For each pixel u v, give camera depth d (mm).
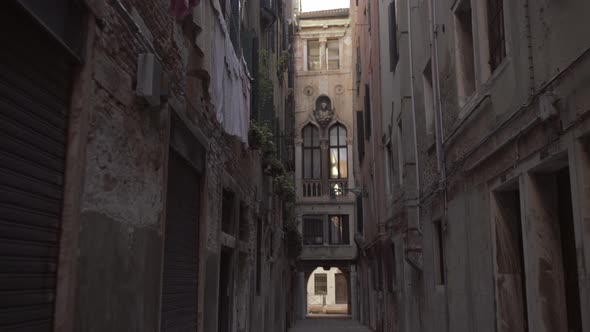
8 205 2738
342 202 31359
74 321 3189
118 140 3932
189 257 6305
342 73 33062
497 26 6180
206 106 6684
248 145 10500
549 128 4484
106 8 3693
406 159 11484
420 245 11000
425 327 10430
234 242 9117
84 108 3369
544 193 5012
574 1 3951
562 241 4930
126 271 4047
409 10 11312
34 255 2955
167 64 5188
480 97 6402
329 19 33406
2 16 2670
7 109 2742
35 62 2980
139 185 4363
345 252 30984
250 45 10969
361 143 25156
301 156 32406
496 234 6098
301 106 32969
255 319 11891
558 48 4266
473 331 6996
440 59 8609
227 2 8055
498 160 5910
